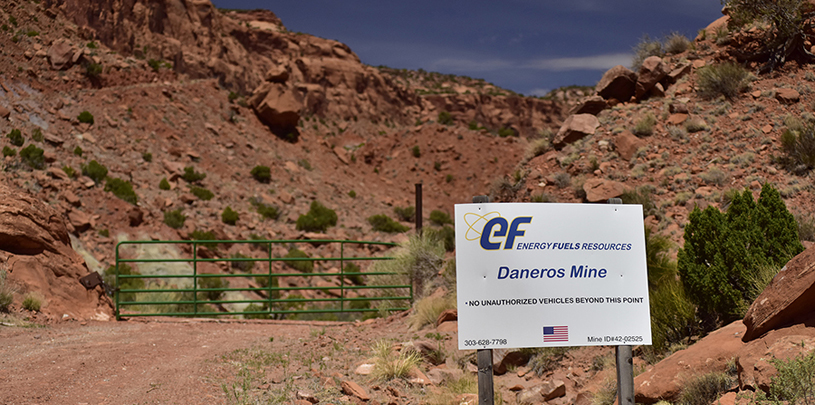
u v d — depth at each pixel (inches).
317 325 476.7
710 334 224.2
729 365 193.0
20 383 237.5
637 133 613.9
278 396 233.9
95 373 263.3
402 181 3292.3
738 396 161.9
